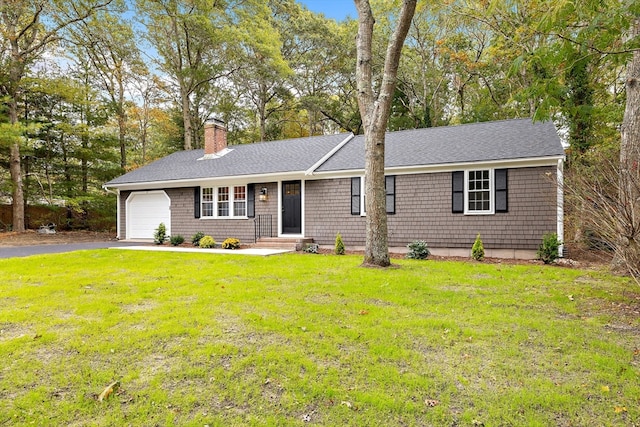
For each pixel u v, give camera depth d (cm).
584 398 260
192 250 1143
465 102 2539
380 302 494
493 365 310
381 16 2136
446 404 255
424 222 1087
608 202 446
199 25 1964
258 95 2692
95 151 1991
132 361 318
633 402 255
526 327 396
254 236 1338
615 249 457
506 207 990
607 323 410
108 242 1488
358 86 809
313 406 254
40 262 842
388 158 1162
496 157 983
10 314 436
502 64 1778
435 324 400
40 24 1717
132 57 2052
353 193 1174
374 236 783
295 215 1278
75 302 491
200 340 360
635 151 611
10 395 267
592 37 488
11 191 1733
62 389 275
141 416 243
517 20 1336
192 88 2236
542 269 754
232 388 275
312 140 1545
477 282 615
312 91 2795
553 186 933
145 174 1587
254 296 519
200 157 1673
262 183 1327
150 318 423
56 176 1964
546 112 531
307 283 608
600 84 1407
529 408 250
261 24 2173
